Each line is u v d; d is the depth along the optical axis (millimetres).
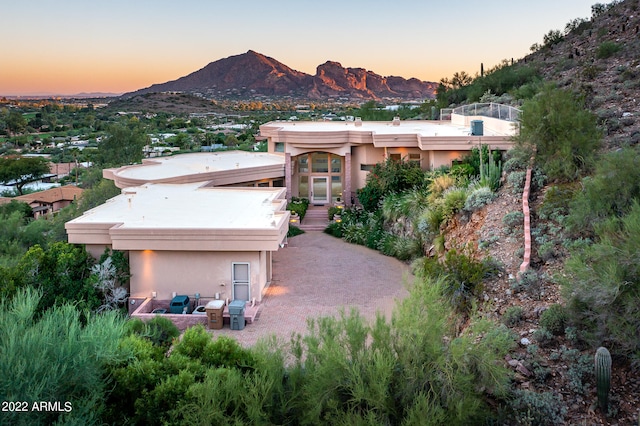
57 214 41969
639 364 9555
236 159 35562
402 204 25000
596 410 9203
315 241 26875
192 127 167500
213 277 18156
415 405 8578
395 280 20219
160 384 9406
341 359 8930
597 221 13617
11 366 7543
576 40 51094
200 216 20078
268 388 9008
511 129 24938
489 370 9117
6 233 30422
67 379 8148
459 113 38094
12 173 79125
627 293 9367
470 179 23156
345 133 31109
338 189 33094
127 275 18156
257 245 17438
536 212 16688
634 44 37781
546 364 10352
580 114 18672
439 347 9000
